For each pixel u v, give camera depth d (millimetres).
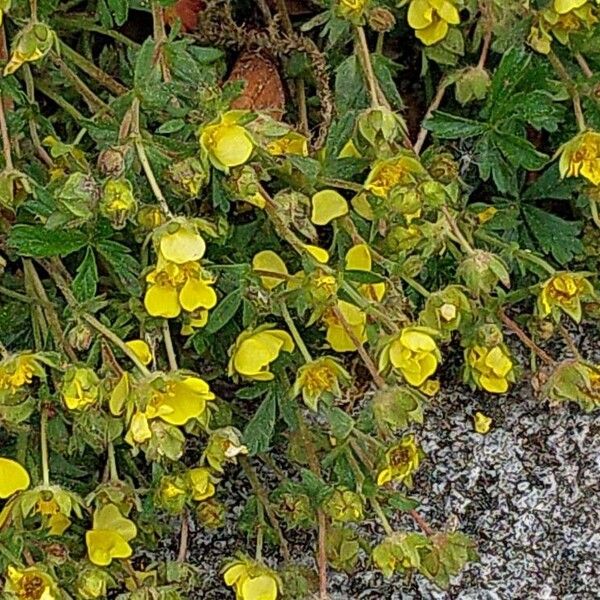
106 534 302
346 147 323
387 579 337
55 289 335
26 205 305
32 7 301
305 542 338
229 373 311
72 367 291
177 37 352
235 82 312
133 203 291
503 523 342
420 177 312
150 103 312
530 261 330
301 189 323
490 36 336
